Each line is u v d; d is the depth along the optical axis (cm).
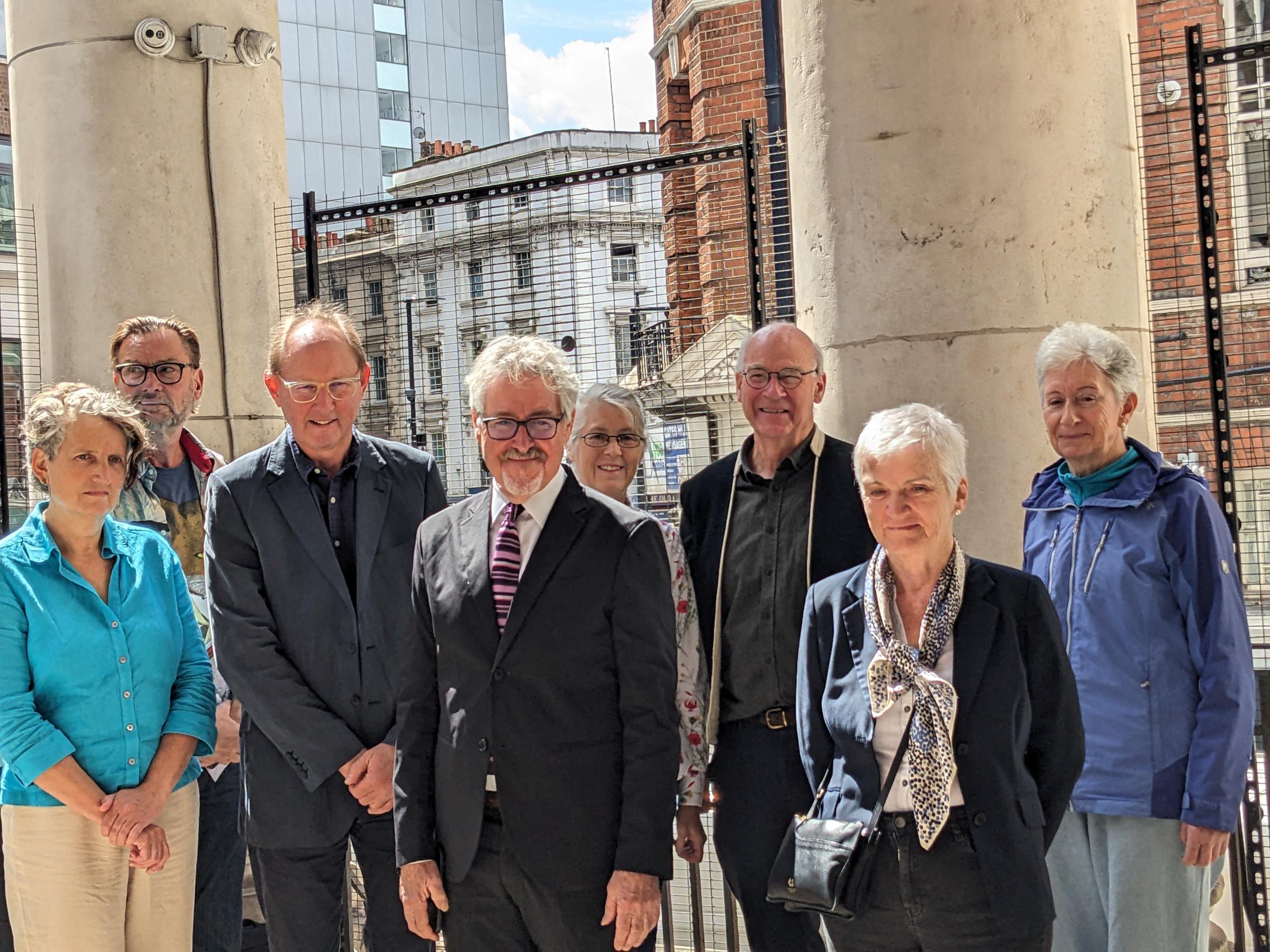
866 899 237
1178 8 771
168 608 315
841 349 368
